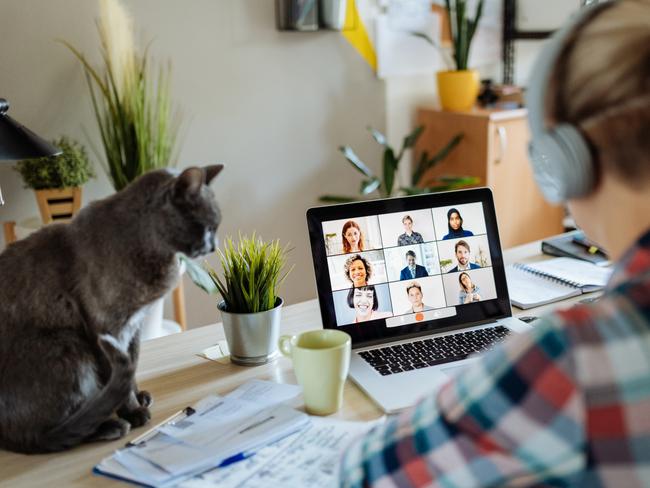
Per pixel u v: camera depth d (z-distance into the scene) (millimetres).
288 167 3193
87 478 978
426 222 1402
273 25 2988
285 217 3246
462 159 3215
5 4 2465
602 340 530
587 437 526
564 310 571
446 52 3459
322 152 3266
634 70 541
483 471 566
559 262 1814
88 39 2627
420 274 1387
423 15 3330
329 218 1336
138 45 2730
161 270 1118
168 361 1348
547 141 598
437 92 3391
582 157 573
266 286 1296
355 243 1349
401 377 1207
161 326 2512
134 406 1134
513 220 3250
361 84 3281
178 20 2785
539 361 536
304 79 3129
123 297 1102
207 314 3119
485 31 3523
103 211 1106
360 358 1289
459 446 574
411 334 1366
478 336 1366
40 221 2482
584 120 569
